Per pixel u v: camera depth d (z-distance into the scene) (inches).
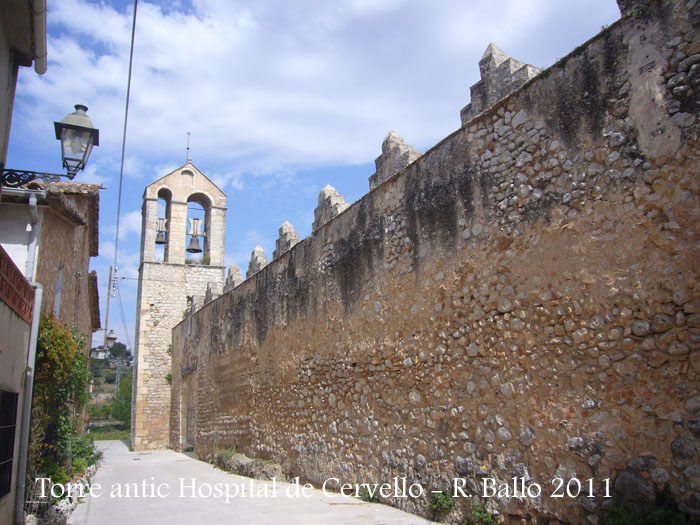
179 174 1118.4
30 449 332.5
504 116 275.3
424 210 327.6
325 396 426.6
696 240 190.7
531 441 240.2
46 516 311.9
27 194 348.2
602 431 211.6
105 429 1865.2
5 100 237.5
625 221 213.3
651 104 208.1
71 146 275.6
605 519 204.2
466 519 268.8
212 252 1119.6
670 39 203.9
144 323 1063.6
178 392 984.9
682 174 196.5
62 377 385.4
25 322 306.2
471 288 284.5
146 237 1083.3
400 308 341.7
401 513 310.0
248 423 603.2
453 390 289.7
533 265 249.9
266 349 563.8
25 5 220.8
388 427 342.3
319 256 457.4
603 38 228.2
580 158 234.1
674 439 188.9
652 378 198.1
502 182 272.4
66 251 448.8
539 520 232.1
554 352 235.1
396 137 377.7
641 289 204.8
